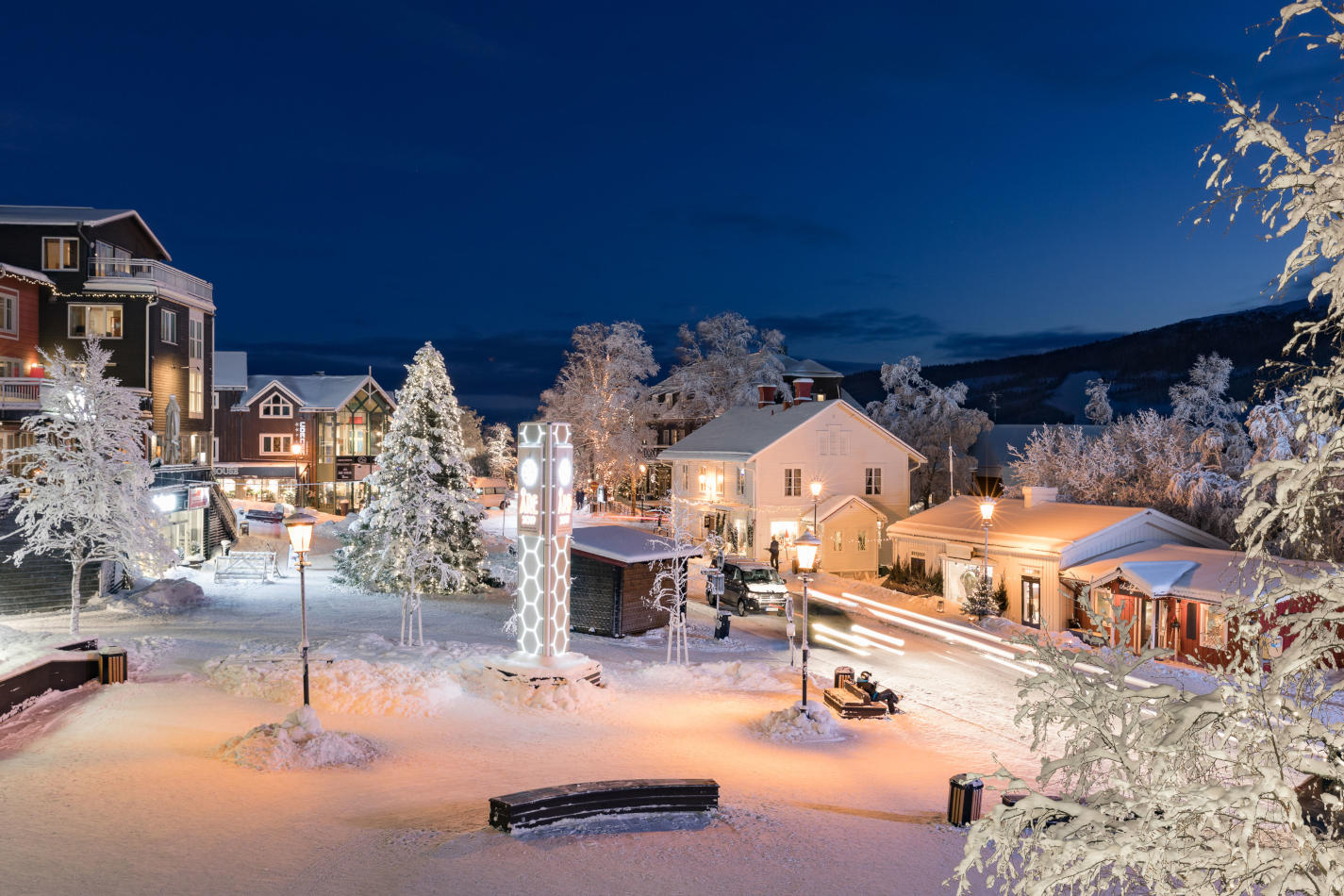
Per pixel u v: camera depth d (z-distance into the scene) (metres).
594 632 32.94
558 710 21.14
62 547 27.89
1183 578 28.52
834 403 51.72
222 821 11.77
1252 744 4.41
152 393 42.38
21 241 41.16
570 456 23.52
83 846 10.50
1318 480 4.55
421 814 12.65
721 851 11.46
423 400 36.09
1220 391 47.00
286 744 15.38
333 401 72.06
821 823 13.24
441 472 36.75
